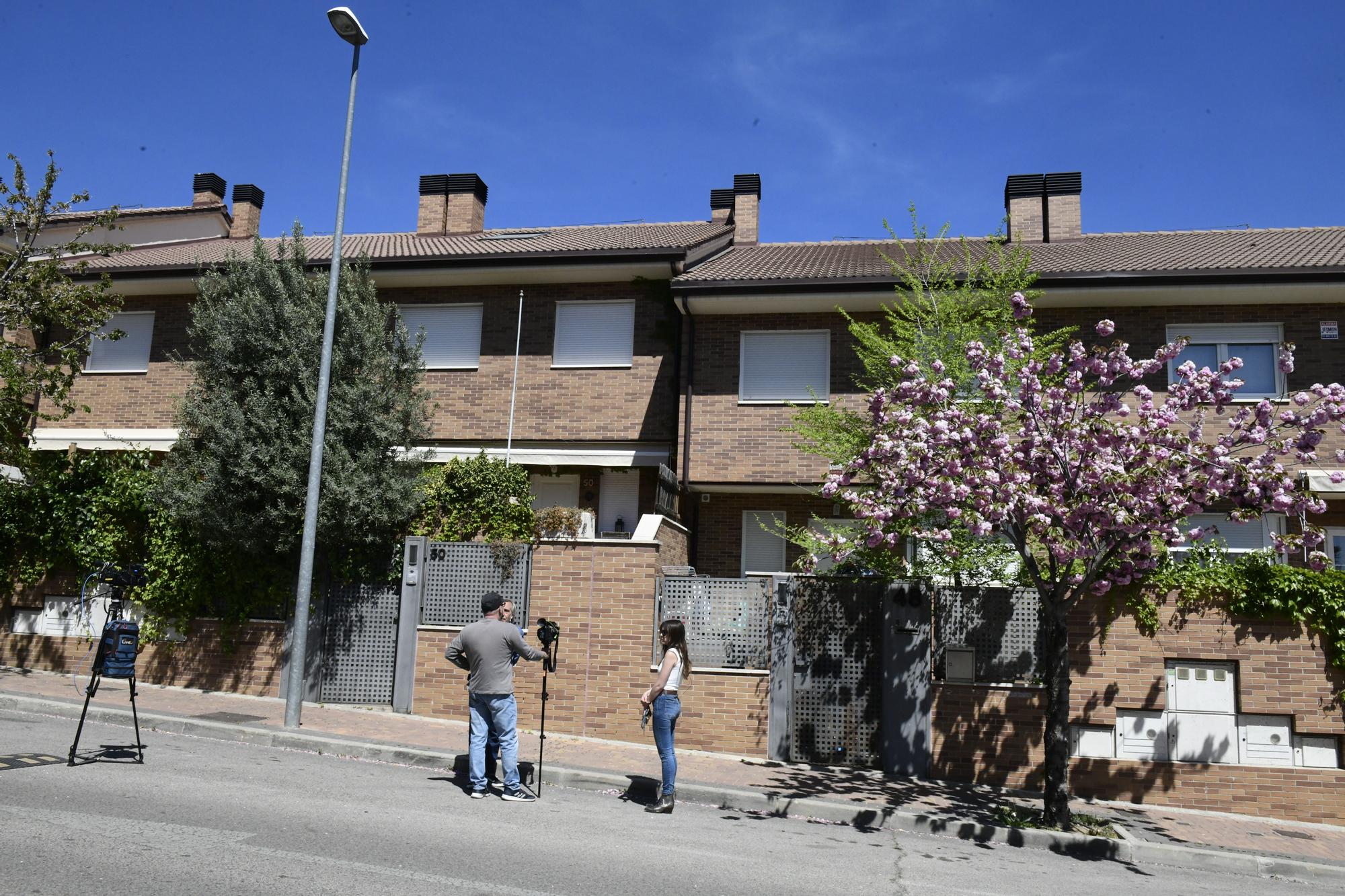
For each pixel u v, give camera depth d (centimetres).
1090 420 1002
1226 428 1652
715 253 2128
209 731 1168
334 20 1287
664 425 1830
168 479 1407
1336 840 1050
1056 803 1002
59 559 1568
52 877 588
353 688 1400
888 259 1603
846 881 743
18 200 1570
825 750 1246
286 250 1600
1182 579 1188
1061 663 1021
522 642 953
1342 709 1152
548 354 1886
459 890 629
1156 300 1684
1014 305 1083
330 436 1400
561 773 1066
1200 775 1166
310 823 768
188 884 596
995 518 966
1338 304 1666
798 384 1780
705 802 1041
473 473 1462
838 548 1095
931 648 1237
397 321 1578
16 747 966
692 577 1311
